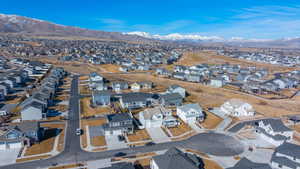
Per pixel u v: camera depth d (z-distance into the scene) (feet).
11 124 168.55
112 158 125.70
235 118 195.42
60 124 171.94
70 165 118.21
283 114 211.82
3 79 274.16
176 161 108.27
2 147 132.87
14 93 253.44
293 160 122.93
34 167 115.96
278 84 320.70
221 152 136.26
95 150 134.21
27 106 178.91
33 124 146.00
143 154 130.93
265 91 299.17
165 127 170.09
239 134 163.32
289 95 286.46
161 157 114.01
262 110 220.43
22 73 322.75
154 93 268.00
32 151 131.34
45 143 141.28
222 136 158.81
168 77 373.40
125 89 286.66
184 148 140.05
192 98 255.29
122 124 159.12
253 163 110.93
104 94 218.18
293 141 155.12
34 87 279.90
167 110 185.26
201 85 325.01
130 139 149.69
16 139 135.03
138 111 203.82
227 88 311.68
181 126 173.58
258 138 157.38
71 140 146.20
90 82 296.10
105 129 153.38
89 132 158.61
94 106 212.64
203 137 156.25
